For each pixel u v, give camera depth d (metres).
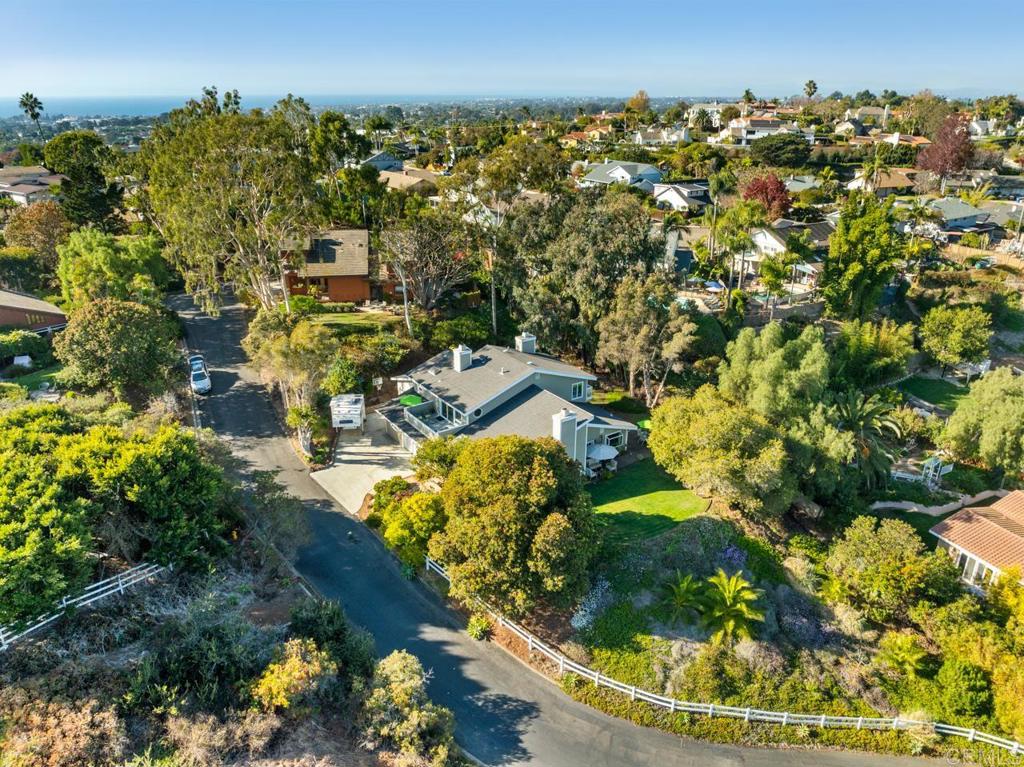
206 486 27.48
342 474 39.09
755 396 40.59
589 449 40.41
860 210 65.31
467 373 44.03
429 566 31.44
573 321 50.81
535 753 23.92
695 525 33.44
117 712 20.33
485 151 140.25
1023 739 25.42
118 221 74.62
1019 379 45.44
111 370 41.00
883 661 28.98
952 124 124.19
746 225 65.19
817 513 38.38
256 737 20.59
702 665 27.39
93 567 25.27
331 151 71.88
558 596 27.50
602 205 52.53
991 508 38.31
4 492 22.83
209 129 45.97
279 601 28.30
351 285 60.50
